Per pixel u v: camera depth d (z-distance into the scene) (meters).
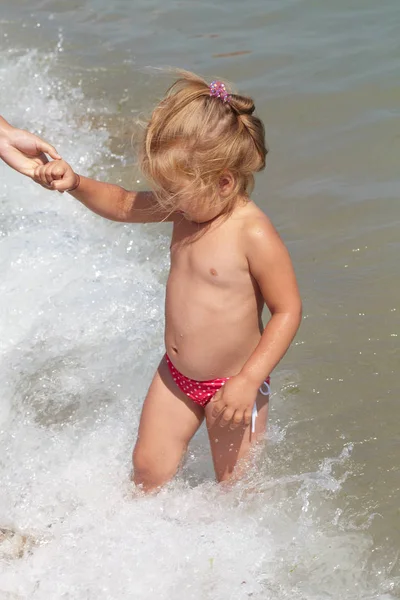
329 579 10.09
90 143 20.53
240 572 10.20
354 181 17.80
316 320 14.24
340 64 22.03
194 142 10.15
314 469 11.62
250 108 10.62
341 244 15.98
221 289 10.66
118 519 11.03
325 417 12.50
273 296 10.46
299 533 10.72
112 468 11.93
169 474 11.39
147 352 14.18
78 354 14.27
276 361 10.34
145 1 27.98
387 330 13.95
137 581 10.12
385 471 11.53
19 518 11.13
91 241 16.91
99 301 15.25
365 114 19.94
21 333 14.81
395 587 9.95
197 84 10.62
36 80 23.56
